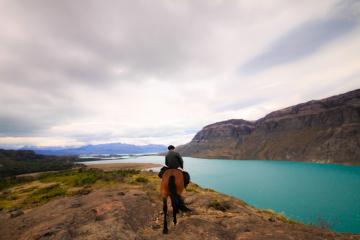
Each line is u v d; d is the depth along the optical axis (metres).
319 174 96.88
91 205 13.12
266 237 7.70
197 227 8.53
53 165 127.81
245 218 10.12
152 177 38.16
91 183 32.22
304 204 46.69
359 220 34.94
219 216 11.53
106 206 12.16
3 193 34.97
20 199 27.80
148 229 10.02
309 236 7.91
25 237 8.70
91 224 8.72
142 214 11.92
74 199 15.31
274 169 123.06
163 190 8.75
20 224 10.88
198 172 114.12
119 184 29.78
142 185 27.55
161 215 12.30
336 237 8.05
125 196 15.52
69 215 10.71
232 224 9.39
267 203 48.28
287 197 54.00
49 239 7.87
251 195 57.09
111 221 9.00
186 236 7.90
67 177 44.94
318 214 38.91
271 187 68.38
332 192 58.19
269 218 13.65
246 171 115.81
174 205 8.42
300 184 72.62
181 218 11.56
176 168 9.33
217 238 7.71
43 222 10.50
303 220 35.25
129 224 10.03
